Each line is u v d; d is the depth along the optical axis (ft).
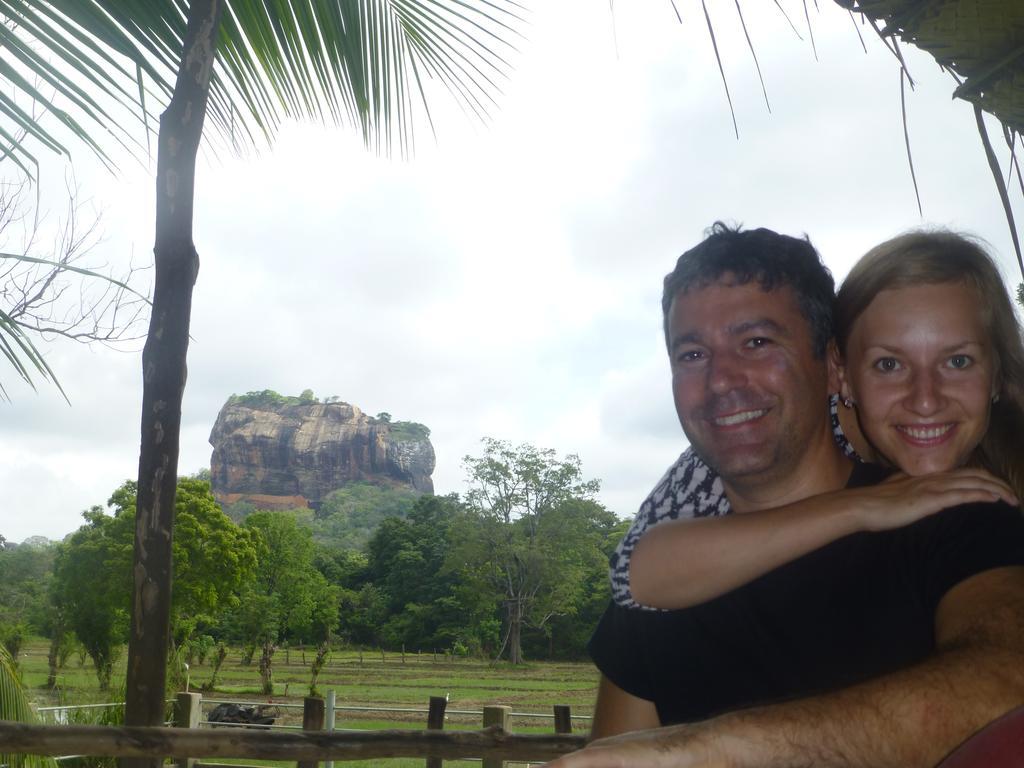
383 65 13.58
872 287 4.08
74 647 93.66
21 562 137.59
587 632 231.91
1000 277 4.06
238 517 479.00
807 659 3.78
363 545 423.23
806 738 2.37
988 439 4.22
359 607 258.98
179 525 105.19
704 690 4.15
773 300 4.01
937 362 3.94
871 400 4.09
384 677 154.92
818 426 4.20
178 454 9.73
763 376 3.99
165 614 9.54
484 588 228.02
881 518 3.55
